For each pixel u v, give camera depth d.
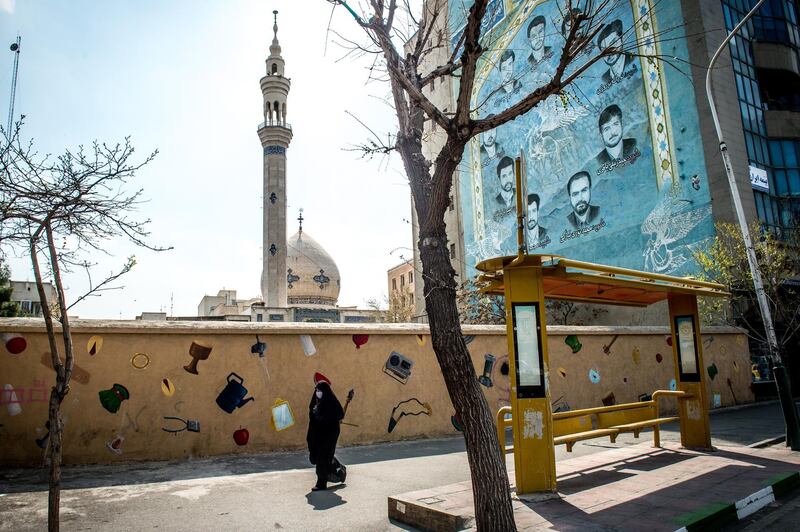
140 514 5.75
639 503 5.72
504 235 30.98
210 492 6.71
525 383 6.35
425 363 11.50
